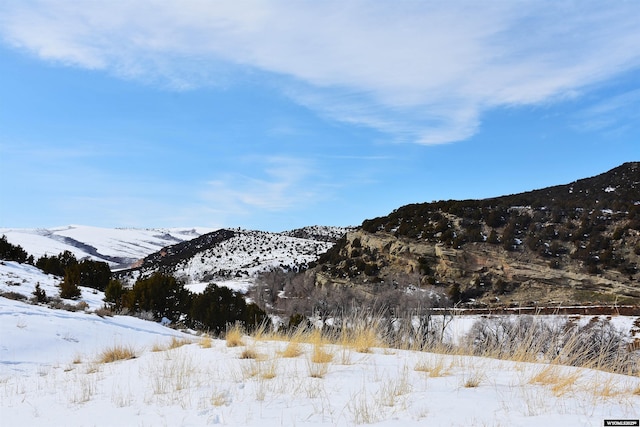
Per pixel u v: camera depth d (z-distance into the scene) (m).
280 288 60.62
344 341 8.16
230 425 3.98
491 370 5.97
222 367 6.69
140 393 5.59
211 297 22.84
